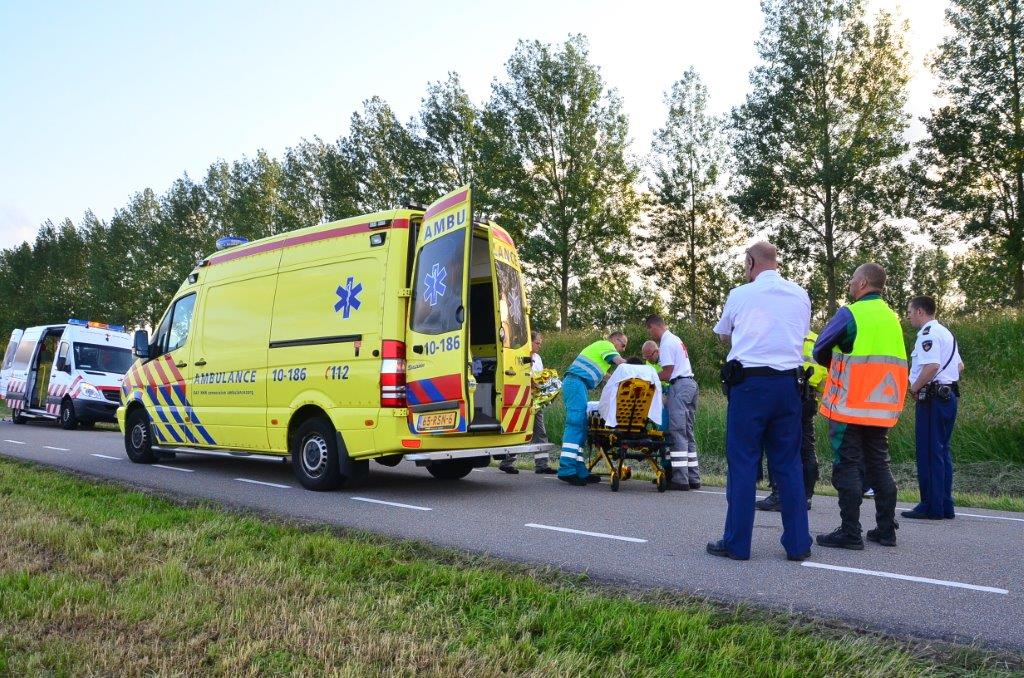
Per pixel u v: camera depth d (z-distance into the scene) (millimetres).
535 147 38062
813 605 3979
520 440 8242
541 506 7098
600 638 3414
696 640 3377
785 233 36656
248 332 8781
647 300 39094
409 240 7637
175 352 9789
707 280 38500
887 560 4977
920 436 6832
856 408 5262
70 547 4934
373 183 43719
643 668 3117
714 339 18516
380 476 9336
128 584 4195
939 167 34781
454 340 6969
